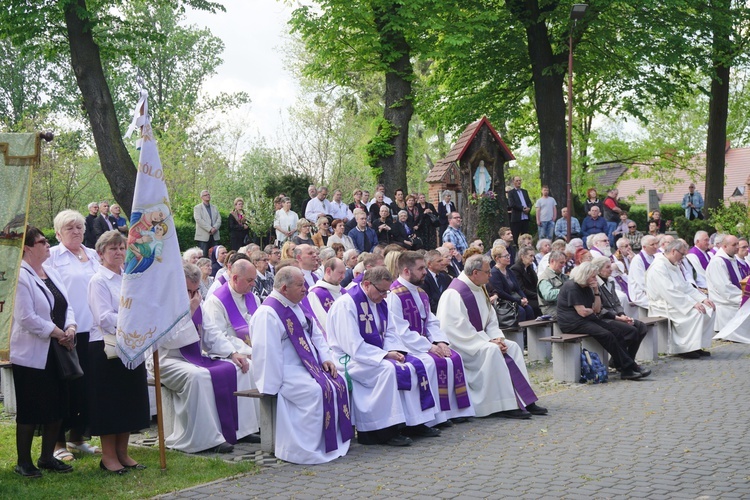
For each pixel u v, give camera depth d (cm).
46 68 4881
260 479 653
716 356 1256
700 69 2536
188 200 2484
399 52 2405
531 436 785
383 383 777
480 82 2753
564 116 2522
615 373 1112
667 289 1255
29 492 602
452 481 638
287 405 718
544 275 1195
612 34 2500
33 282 641
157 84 5031
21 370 645
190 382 739
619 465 672
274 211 2086
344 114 3488
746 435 764
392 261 906
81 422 700
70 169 2886
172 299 668
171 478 649
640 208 3806
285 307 745
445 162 2127
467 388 873
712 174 2830
